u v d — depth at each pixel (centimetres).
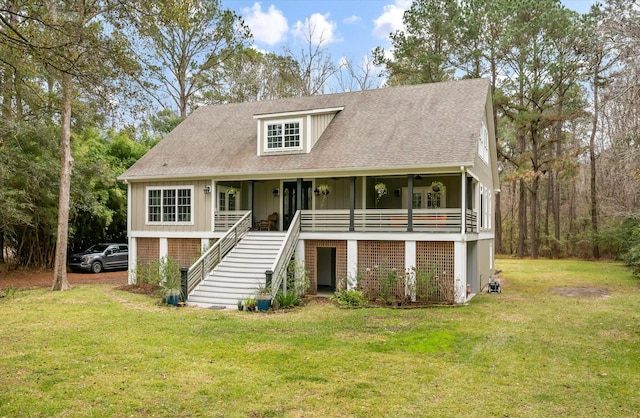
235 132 2145
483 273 1953
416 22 3203
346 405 652
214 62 3416
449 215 1531
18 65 991
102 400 666
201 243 1895
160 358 872
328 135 1858
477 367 822
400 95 1978
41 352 913
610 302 1461
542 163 3225
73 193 2300
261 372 793
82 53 920
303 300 1532
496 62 3288
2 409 632
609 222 2967
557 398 679
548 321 1187
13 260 2572
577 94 3033
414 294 1496
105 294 1691
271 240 1727
